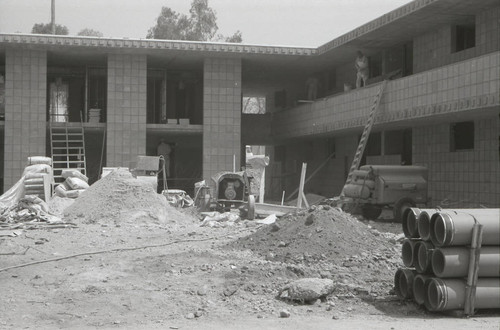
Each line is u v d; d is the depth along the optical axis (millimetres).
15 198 22922
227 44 29500
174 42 28922
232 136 30703
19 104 28578
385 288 9906
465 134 22891
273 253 12055
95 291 9414
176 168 35375
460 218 8352
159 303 8797
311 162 37156
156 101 34812
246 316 8250
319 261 11578
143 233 16594
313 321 8008
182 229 17719
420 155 25516
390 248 12562
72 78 33469
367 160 30141
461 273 8383
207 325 7746
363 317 8336
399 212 20672
